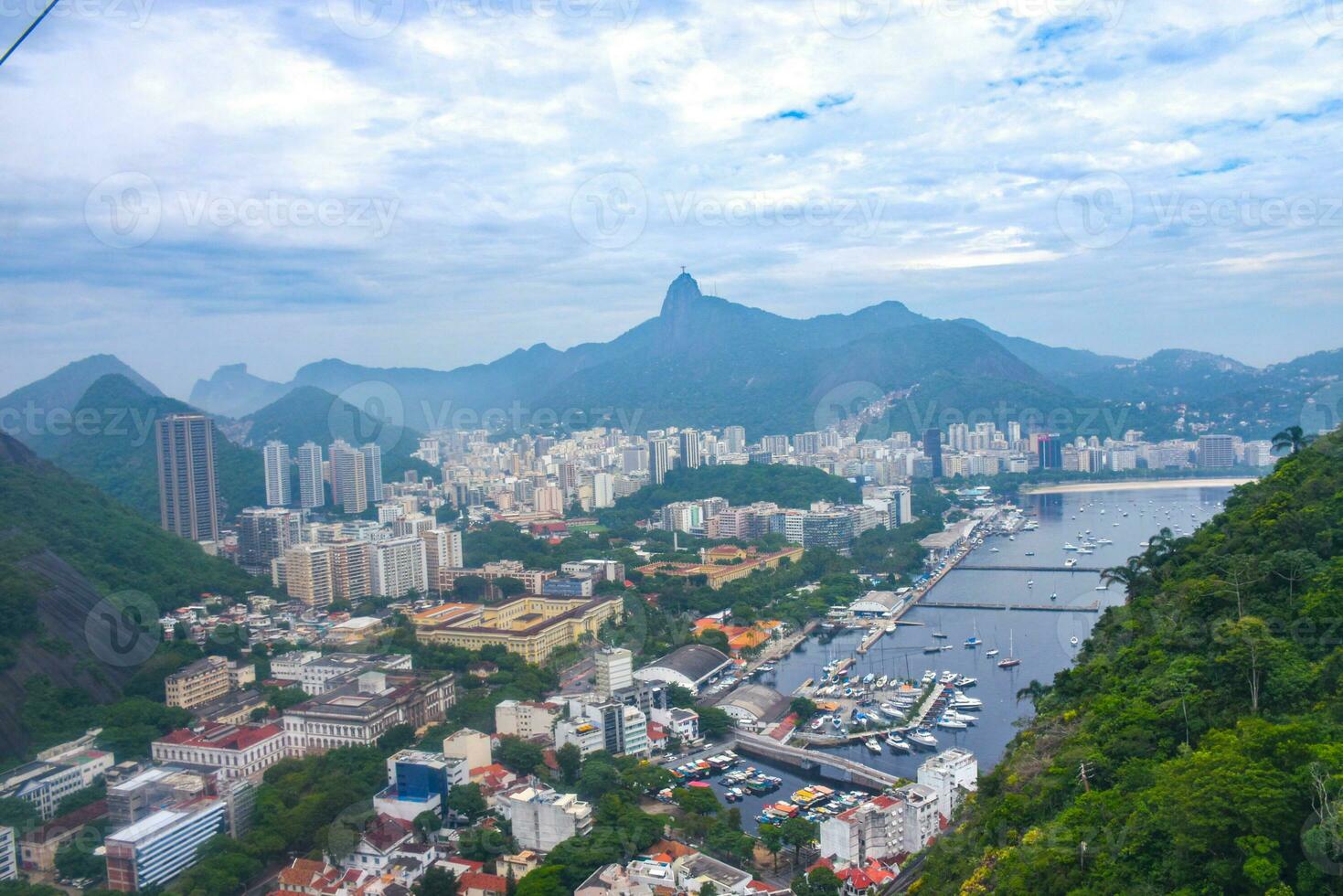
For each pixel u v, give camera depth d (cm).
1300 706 14638
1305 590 17450
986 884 14925
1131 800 13750
